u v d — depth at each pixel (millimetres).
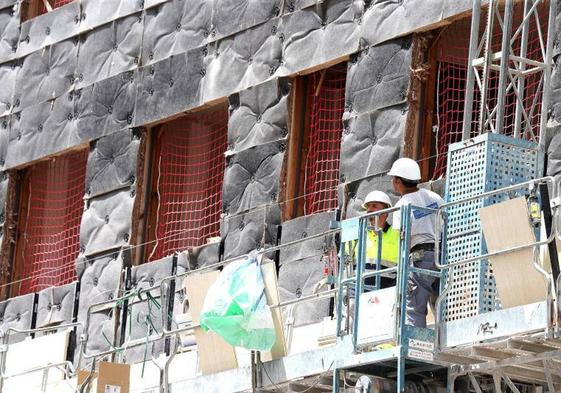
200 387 24234
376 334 21141
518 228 19859
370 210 23031
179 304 29297
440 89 26969
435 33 27000
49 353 29391
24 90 34156
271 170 28797
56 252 33438
